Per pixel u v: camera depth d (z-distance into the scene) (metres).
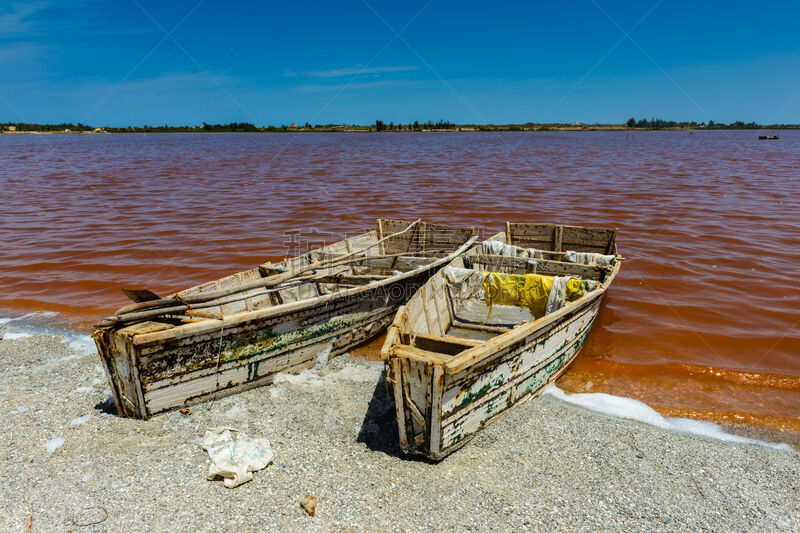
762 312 11.23
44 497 5.33
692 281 13.34
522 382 7.19
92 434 6.46
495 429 6.86
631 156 62.44
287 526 4.99
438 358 5.68
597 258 11.08
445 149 81.25
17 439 6.35
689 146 92.50
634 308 11.59
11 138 190.12
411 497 5.46
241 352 7.36
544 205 25.14
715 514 5.38
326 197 28.38
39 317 11.13
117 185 34.62
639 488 5.75
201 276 14.16
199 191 31.22
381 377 8.26
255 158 62.94
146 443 6.28
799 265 14.53
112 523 4.98
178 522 5.01
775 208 23.48
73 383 7.92
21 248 16.89
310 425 6.80
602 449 6.48
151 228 20.19
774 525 5.23
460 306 9.77
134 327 6.48
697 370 8.76
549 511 5.32
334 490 5.53
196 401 7.10
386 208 24.77
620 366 8.91
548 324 7.20
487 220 21.92
